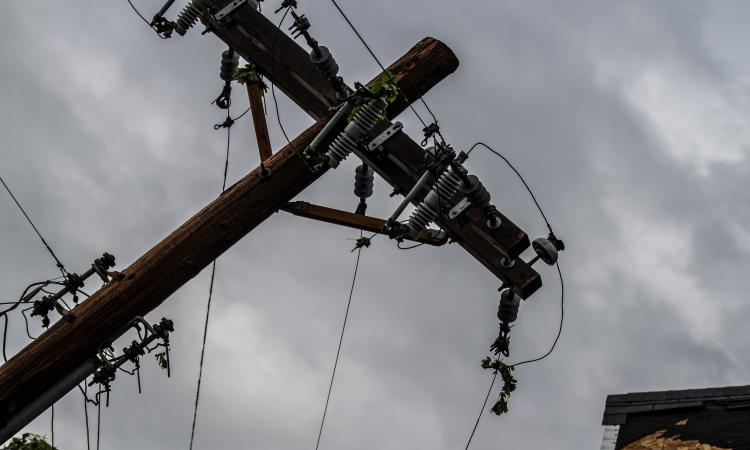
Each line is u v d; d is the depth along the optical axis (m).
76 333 8.74
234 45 10.31
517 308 9.57
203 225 9.28
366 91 9.11
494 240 9.34
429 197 9.14
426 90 10.42
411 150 9.69
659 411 12.16
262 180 9.52
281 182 9.53
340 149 9.25
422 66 10.36
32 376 8.61
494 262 9.36
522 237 9.27
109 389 8.88
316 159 9.42
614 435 12.20
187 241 9.19
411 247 9.66
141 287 8.95
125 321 8.88
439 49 10.43
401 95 10.25
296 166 9.57
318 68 9.64
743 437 11.27
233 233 9.34
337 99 9.73
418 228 9.20
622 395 12.58
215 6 10.39
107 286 8.96
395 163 9.69
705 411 11.84
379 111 9.17
